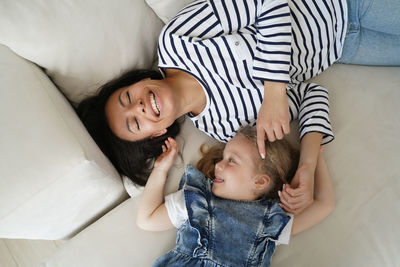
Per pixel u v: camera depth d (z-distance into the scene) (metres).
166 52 0.90
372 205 0.82
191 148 0.99
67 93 0.92
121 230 0.85
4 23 0.74
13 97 0.71
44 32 0.77
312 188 0.80
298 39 0.90
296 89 0.95
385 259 0.75
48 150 0.67
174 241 0.85
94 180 0.75
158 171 0.89
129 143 0.92
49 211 0.73
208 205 0.82
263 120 0.83
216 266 0.75
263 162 0.85
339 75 1.03
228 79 0.89
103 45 0.87
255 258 0.76
